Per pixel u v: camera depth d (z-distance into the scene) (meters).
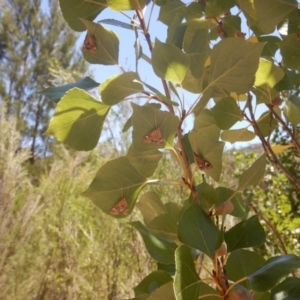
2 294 1.64
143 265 1.70
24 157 1.93
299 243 1.28
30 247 1.84
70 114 0.34
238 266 0.34
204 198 0.34
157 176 1.43
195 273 0.26
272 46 0.48
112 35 0.37
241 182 0.33
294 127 0.45
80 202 1.89
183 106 0.33
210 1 0.48
